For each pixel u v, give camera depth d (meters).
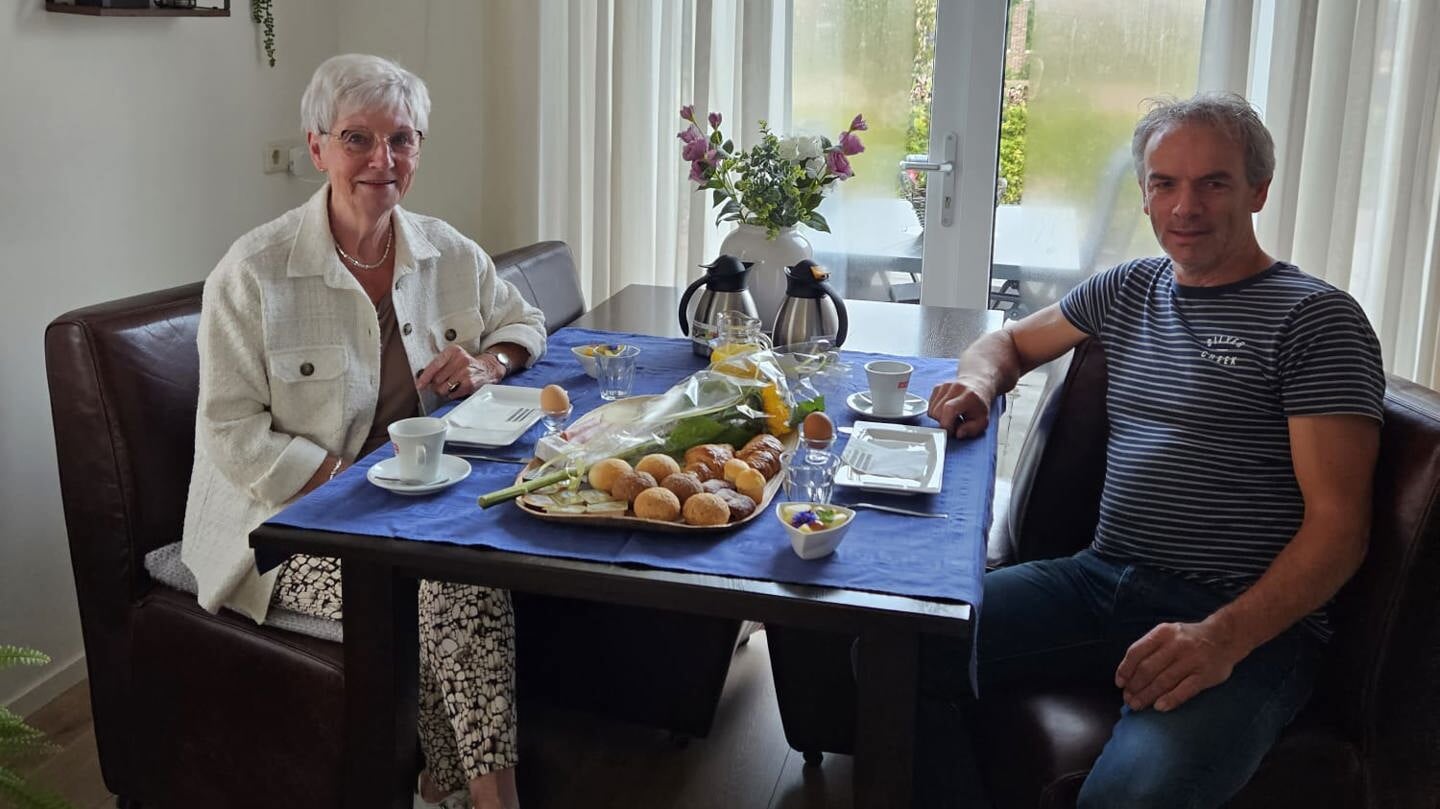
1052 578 1.94
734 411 1.85
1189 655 1.64
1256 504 1.80
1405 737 1.69
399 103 2.04
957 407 1.99
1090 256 3.48
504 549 1.53
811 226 2.57
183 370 2.10
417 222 2.27
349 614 1.67
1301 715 1.73
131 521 2.02
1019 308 3.59
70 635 2.65
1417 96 2.95
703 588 1.44
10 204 2.39
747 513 1.64
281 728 1.96
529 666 2.42
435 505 1.67
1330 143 3.05
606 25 3.32
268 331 1.98
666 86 3.38
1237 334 1.84
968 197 3.53
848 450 1.86
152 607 2.02
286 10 3.20
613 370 2.07
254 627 1.98
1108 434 2.12
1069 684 1.86
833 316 2.36
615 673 2.36
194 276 2.93
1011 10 3.37
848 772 2.38
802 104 3.52
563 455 1.73
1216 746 1.59
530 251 2.90
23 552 2.51
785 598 1.42
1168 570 1.85
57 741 2.43
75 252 2.56
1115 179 3.40
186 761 2.06
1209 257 1.86
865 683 1.50
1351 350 1.73
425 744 2.10
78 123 2.54
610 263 3.51
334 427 2.04
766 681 2.71
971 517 1.66
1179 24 3.24
